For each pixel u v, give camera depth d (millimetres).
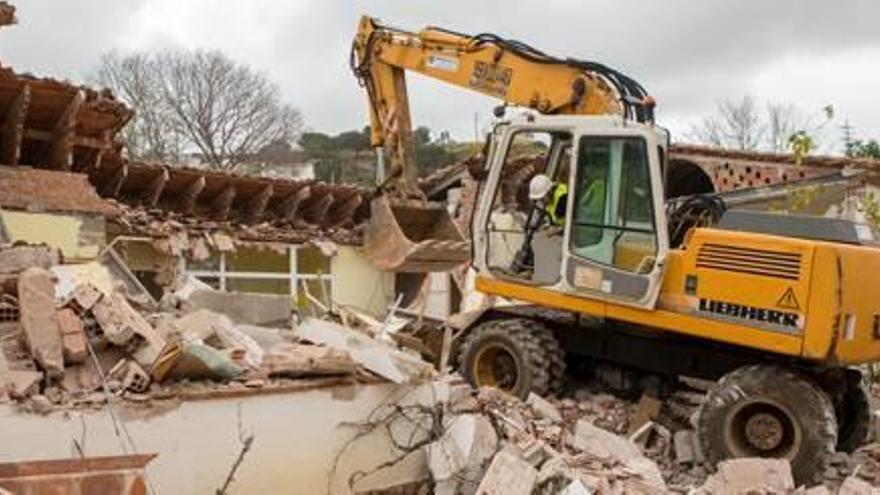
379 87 13281
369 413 7082
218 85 38156
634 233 8930
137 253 13344
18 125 11672
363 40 13367
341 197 15781
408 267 14258
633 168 9031
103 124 12727
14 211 10828
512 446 7102
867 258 8141
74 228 11250
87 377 6164
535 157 10641
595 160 9289
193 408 6188
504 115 10031
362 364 7195
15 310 6523
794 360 8344
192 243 13625
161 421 6051
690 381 9258
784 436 7891
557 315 9992
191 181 14562
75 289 6695
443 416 7402
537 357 9453
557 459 7062
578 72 10438
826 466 7691
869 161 14055
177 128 37688
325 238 15000
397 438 7215
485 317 10484
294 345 7461
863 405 9203
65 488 4836
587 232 9250
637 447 8258
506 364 9781
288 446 6625
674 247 9328
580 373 10141
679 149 15836
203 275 14258
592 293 9109
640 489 6859
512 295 9750
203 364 6312
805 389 7805
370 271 15430
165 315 7438
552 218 9688
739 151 15312
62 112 12211
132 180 14289
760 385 7934
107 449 5812
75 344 6164
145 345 6484
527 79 10945
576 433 8000
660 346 9328
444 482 7055
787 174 14867
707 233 8562
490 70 11422
